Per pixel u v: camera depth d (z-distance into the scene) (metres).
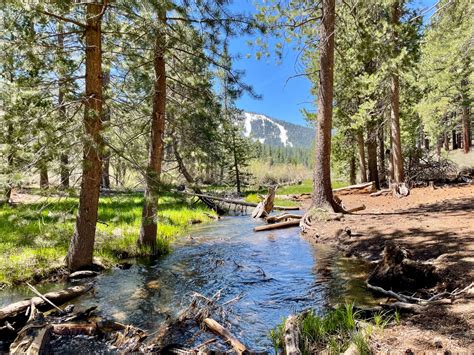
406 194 16.09
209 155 13.05
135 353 4.28
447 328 3.79
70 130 6.45
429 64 14.51
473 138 45.12
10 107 6.59
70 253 7.59
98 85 7.05
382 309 4.80
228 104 9.52
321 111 12.36
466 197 13.22
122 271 7.84
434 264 6.05
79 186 7.50
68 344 4.50
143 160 7.82
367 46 13.20
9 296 6.25
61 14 6.39
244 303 5.79
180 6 7.21
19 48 6.29
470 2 9.34
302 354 3.76
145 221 8.52
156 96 8.82
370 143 21.48
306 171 65.06
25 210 7.51
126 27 8.18
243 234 12.37
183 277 7.37
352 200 17.03
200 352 4.04
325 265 7.71
